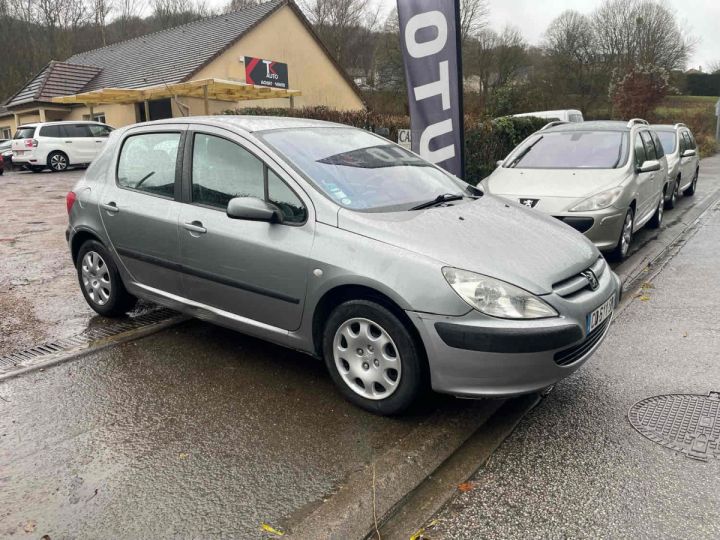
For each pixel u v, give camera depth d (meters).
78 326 4.84
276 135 3.93
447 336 3.00
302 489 2.74
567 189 6.63
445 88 6.56
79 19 39.56
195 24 27.77
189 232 3.98
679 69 38.81
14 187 16.06
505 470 2.89
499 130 14.23
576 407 3.49
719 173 18.66
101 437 3.17
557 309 3.07
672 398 3.58
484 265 3.08
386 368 3.28
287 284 3.52
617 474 2.83
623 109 32.62
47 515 2.55
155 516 2.55
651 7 37.72
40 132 20.88
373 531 2.48
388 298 3.19
